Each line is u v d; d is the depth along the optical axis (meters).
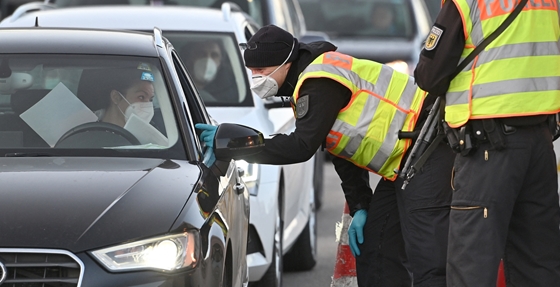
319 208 35.19
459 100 15.17
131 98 16.42
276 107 24.39
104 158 15.40
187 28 25.70
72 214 13.20
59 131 16.00
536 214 15.73
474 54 15.03
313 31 50.66
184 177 14.73
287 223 24.47
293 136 16.69
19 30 17.89
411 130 16.98
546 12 15.20
